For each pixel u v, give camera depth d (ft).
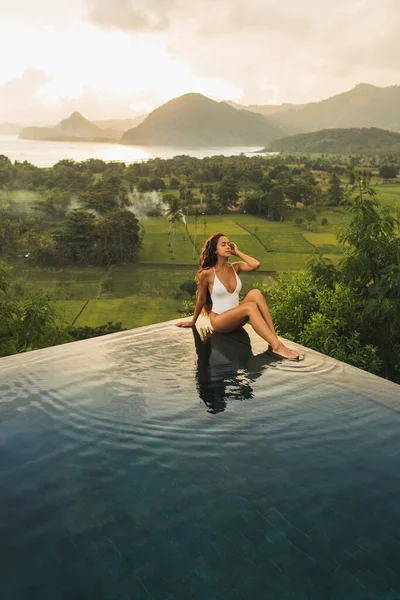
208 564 6.77
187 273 288.51
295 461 9.23
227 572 6.63
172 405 11.46
